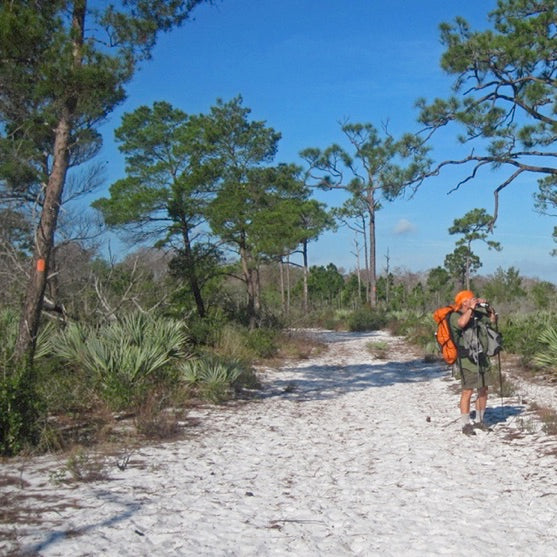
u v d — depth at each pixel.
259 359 19.33
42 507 5.39
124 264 19.47
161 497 5.82
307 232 30.06
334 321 40.81
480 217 43.03
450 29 18.11
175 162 24.97
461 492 6.11
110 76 9.57
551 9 17.83
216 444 8.29
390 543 4.79
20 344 9.82
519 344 16.17
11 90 10.05
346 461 7.49
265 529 5.07
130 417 9.64
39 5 9.97
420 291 50.47
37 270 9.96
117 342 11.90
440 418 10.15
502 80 17.98
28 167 17.22
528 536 4.90
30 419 7.49
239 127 29.98
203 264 25.14
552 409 9.62
